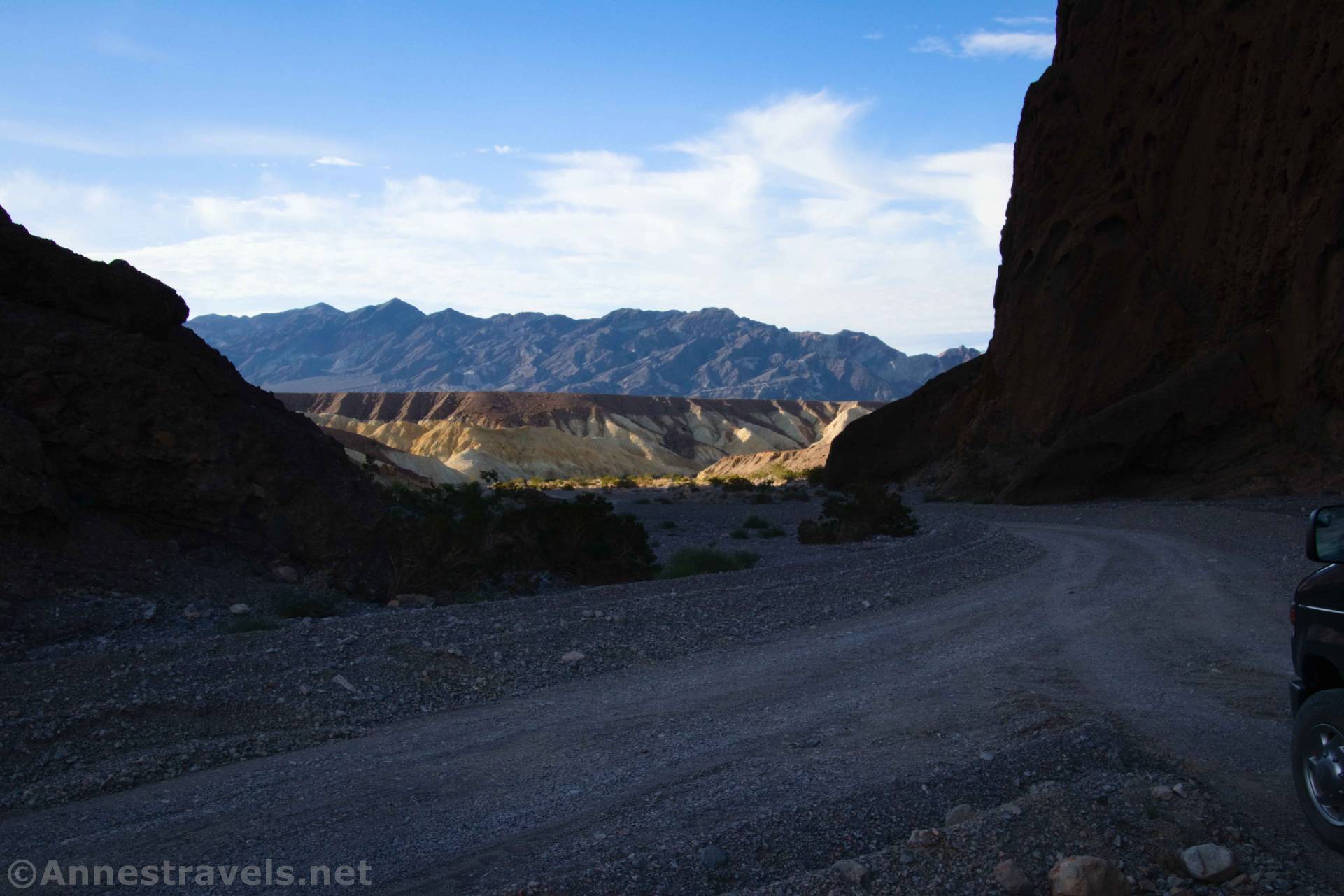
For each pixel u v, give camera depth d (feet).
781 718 22.80
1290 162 111.45
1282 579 45.96
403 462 356.18
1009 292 161.58
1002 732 20.15
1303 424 106.73
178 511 47.60
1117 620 36.09
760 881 12.97
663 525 118.01
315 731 22.72
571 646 31.89
